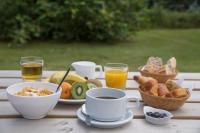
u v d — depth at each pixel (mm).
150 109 1188
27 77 1490
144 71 1535
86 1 5371
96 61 4348
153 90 1238
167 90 1246
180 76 1718
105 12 5406
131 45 5449
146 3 7770
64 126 1070
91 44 5398
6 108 1202
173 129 1075
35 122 1095
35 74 1495
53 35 5535
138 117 1161
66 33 5516
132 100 1321
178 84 1392
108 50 5012
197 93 1447
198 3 8812
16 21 5410
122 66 1532
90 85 1327
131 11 5762
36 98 1059
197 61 4559
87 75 1542
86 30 5520
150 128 1075
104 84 1525
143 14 6281
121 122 1059
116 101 1048
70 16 5402
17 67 3910
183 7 8727
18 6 5492
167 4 8680
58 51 4828
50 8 5496
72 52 4789
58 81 1316
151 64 1581
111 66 1539
